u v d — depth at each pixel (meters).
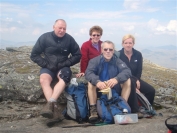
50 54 2.97
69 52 3.08
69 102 2.75
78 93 2.79
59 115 2.63
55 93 2.65
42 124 2.63
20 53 5.50
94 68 2.79
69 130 2.32
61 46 2.96
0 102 3.06
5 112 2.83
